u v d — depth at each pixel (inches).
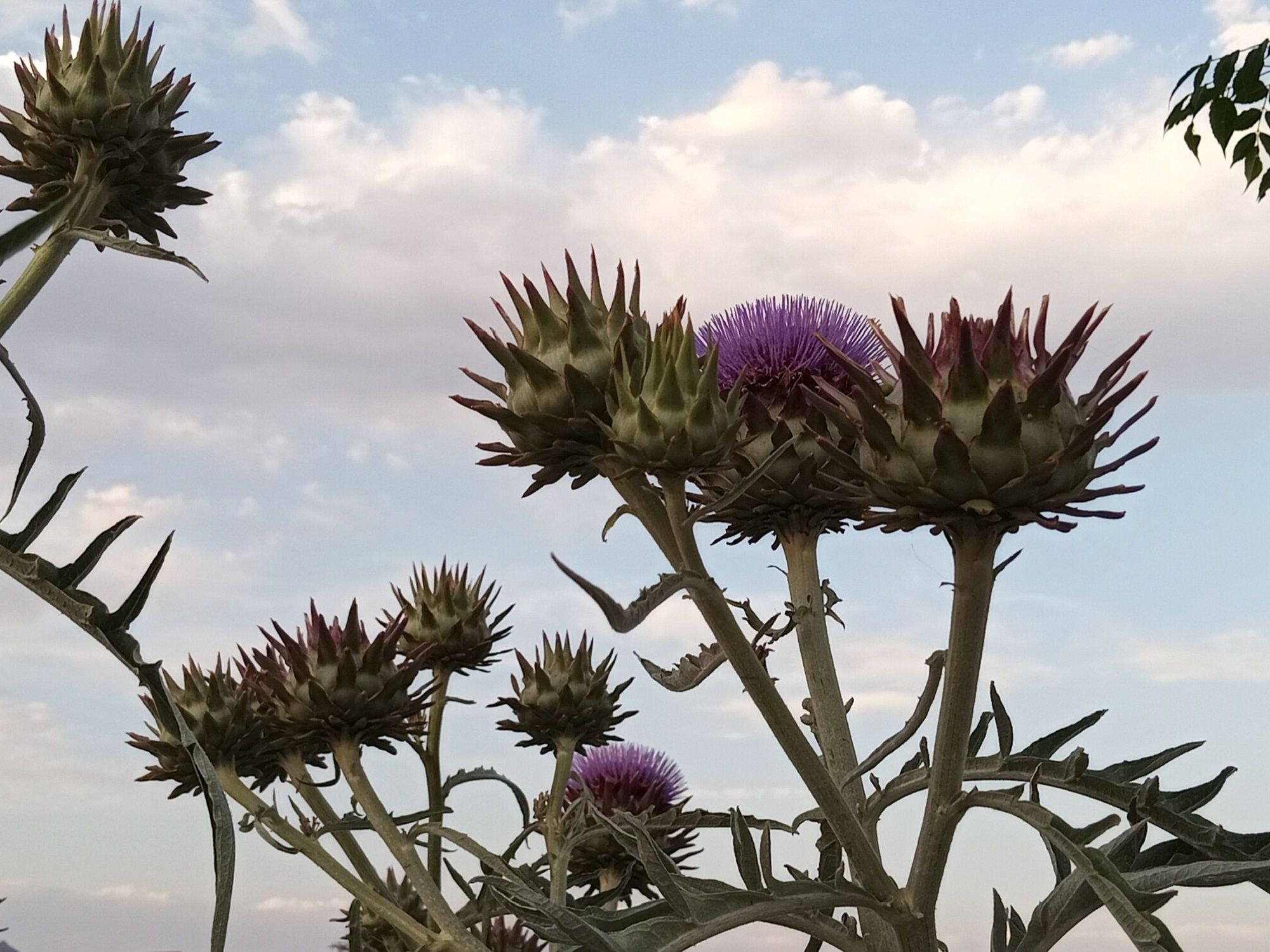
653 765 40.9
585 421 25.3
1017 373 24.0
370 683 31.9
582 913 23.3
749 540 29.8
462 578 36.4
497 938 36.9
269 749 33.1
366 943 35.1
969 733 24.7
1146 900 22.2
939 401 23.7
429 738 36.0
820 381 25.7
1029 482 23.3
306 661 31.8
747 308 30.1
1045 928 24.5
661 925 22.9
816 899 23.9
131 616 24.0
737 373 28.8
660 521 25.4
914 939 24.5
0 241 21.5
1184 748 25.6
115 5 31.4
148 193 32.5
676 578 23.3
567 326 25.4
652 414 24.2
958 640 24.1
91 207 31.2
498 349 25.7
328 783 32.5
